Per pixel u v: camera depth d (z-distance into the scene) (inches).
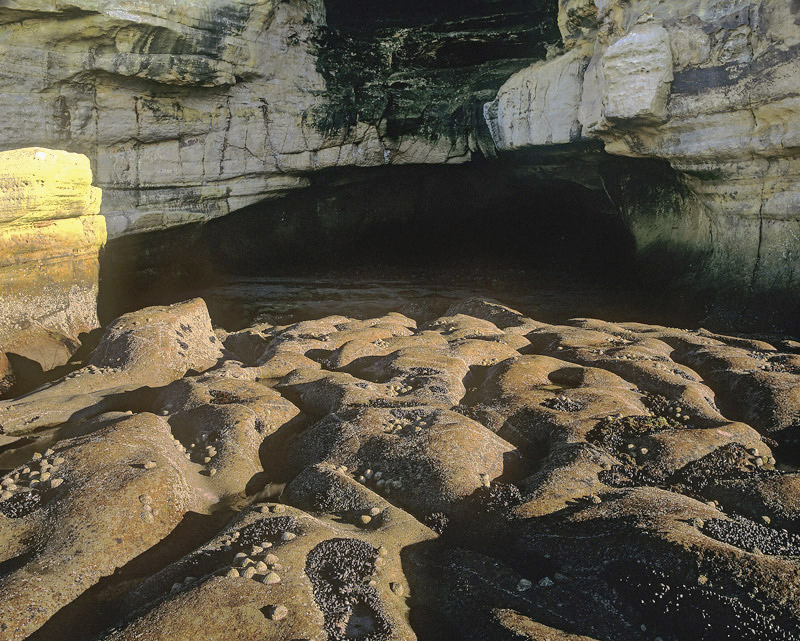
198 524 232.4
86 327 465.1
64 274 448.8
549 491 232.7
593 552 196.5
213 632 164.1
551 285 737.0
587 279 745.0
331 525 218.1
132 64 605.0
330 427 287.7
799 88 447.5
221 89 675.4
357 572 194.1
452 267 824.3
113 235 623.5
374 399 316.8
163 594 183.3
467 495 237.8
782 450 290.7
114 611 189.9
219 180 700.0
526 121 681.0
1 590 184.4
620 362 362.3
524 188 809.5
